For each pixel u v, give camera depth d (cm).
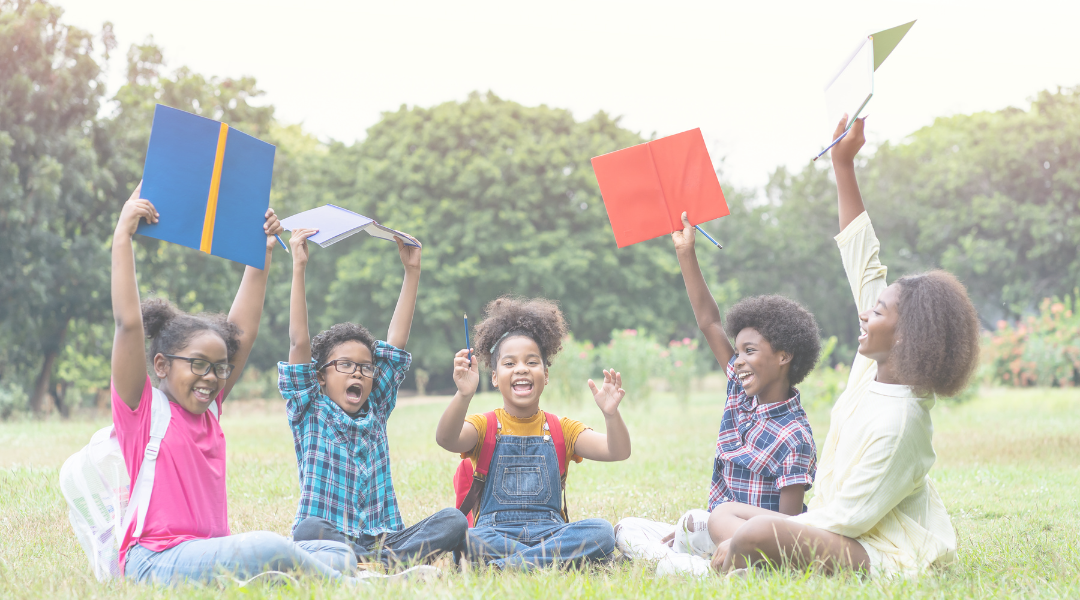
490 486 360
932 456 295
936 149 3500
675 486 580
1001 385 1590
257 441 991
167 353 306
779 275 3747
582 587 260
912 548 290
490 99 3069
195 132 321
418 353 2736
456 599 246
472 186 2750
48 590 263
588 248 2830
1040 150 3041
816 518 293
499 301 398
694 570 304
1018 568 299
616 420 360
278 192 2483
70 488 301
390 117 2977
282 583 265
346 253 2830
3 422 1532
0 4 1764
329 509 331
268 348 2895
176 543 285
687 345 1591
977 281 3145
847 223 339
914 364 282
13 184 1636
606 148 2911
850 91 318
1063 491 545
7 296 1762
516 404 366
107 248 1936
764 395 354
